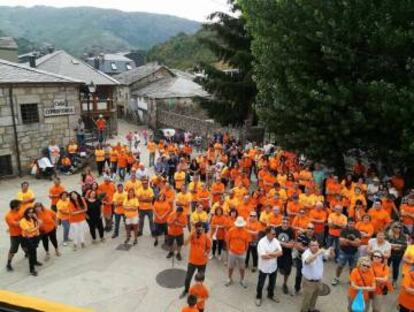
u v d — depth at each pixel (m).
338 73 14.16
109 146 22.77
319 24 13.54
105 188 13.34
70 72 35.19
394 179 14.34
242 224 9.52
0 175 20.83
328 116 13.55
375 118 13.13
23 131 21.41
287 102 14.47
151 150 23.97
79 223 11.90
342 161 15.91
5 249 12.06
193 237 9.25
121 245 12.38
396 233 9.88
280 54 14.42
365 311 8.08
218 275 10.59
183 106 36.53
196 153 28.28
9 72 21.19
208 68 25.69
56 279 10.30
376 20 12.80
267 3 15.14
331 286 10.09
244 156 19.78
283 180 14.98
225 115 25.89
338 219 10.98
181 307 9.12
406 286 7.66
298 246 9.35
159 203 12.04
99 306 9.12
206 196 13.54
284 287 9.73
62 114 23.20
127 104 49.47
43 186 19.75
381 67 13.12
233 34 25.52
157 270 10.82
